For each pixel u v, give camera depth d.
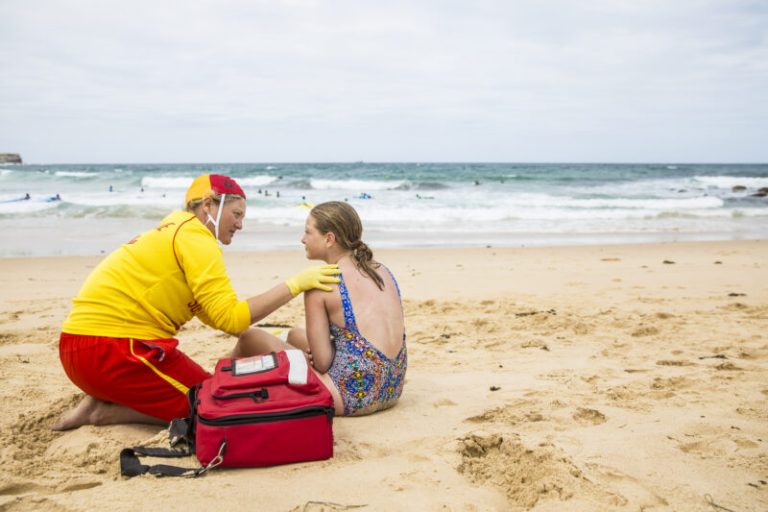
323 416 2.71
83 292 3.04
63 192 28.27
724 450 2.79
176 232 3.02
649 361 4.43
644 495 2.37
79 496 2.35
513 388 3.83
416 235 15.70
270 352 3.27
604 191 30.95
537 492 2.39
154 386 3.00
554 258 11.10
